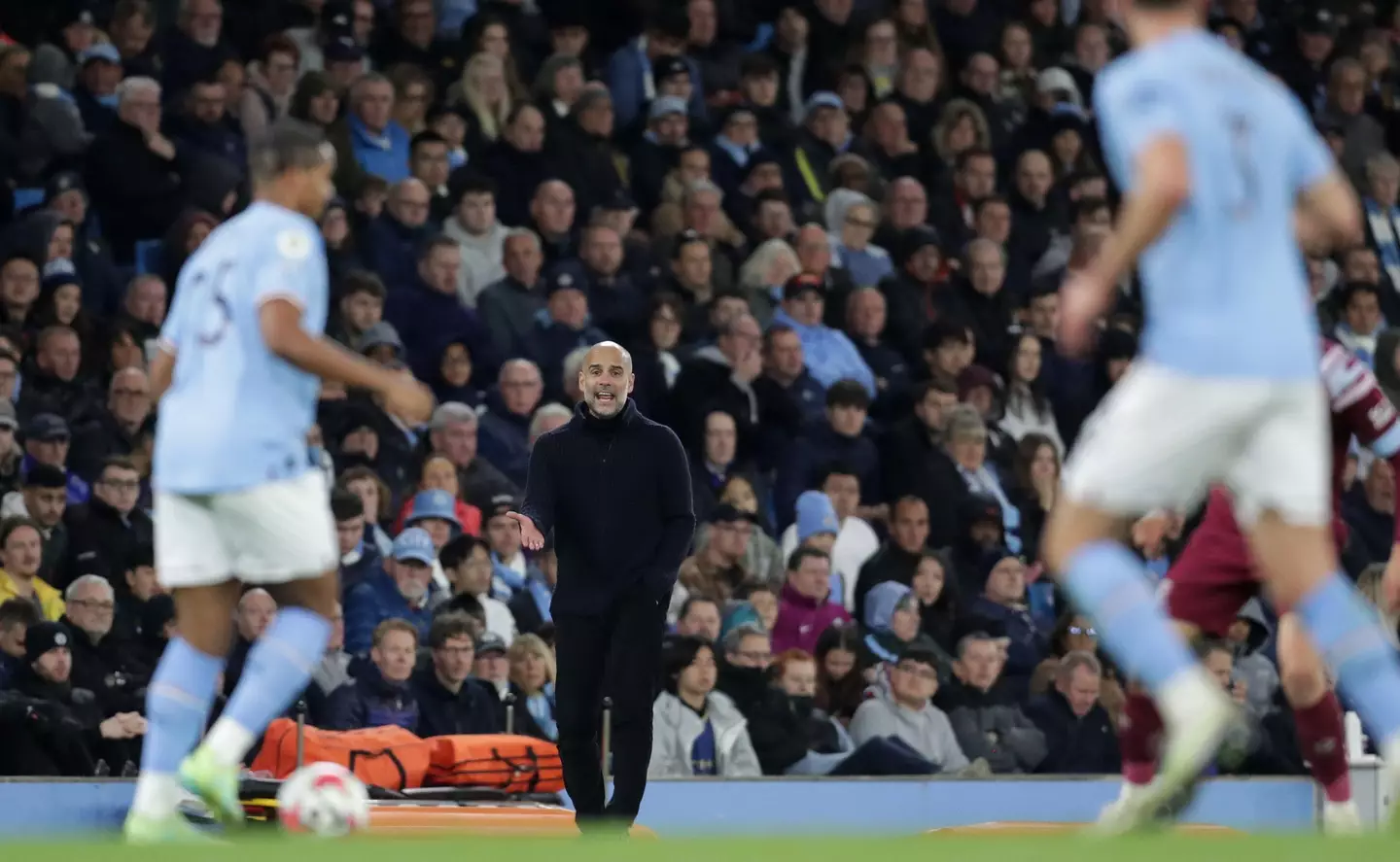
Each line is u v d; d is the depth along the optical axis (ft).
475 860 44.16
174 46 168.86
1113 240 54.13
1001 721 147.13
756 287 177.58
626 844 48.73
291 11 180.24
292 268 64.64
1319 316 199.82
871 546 159.63
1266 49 225.76
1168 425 55.72
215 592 66.59
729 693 138.82
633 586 96.53
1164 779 55.98
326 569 66.69
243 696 65.16
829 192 191.52
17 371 139.44
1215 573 84.43
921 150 202.69
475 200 167.73
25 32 167.32
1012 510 169.37
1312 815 147.02
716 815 127.54
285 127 67.62
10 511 131.34
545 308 165.37
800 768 137.69
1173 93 55.77
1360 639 57.82
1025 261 196.03
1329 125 222.07
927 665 143.13
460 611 132.57
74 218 154.30
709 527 148.15
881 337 180.96
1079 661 148.66
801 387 167.53
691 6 199.62
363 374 64.44
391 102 171.53
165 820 64.64
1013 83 212.02
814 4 207.92
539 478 96.84
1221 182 55.57
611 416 97.60
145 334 150.30
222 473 64.34
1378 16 234.99
